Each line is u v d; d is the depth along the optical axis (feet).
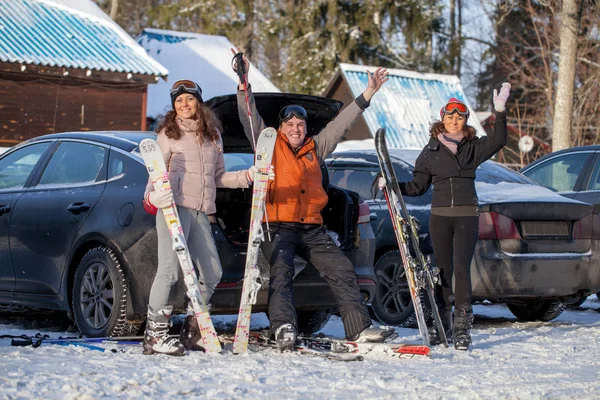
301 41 146.10
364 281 24.82
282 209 22.30
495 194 30.40
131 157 24.09
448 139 24.00
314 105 24.45
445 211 23.84
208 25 153.48
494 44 178.91
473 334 27.12
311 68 143.95
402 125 115.34
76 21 97.09
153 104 110.11
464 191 23.76
